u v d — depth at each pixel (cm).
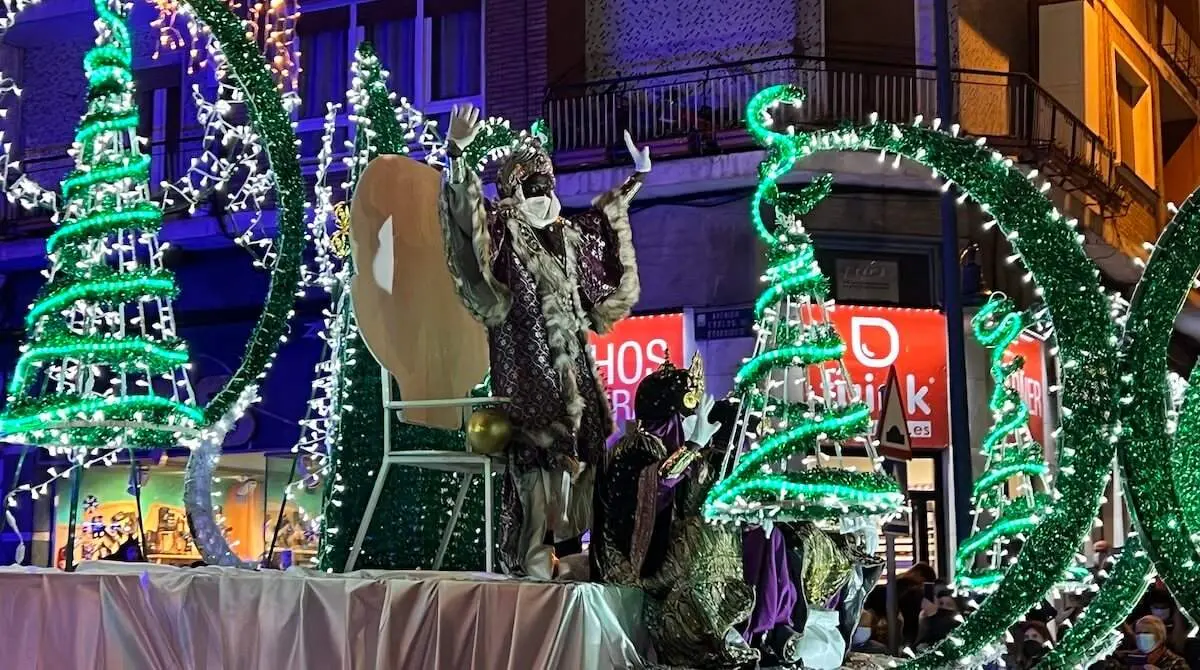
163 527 1477
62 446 486
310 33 1561
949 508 1431
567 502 437
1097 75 1692
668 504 417
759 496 377
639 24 1533
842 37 1492
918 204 1470
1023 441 544
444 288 507
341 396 498
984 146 324
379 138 536
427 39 1537
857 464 1284
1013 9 1625
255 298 1529
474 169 490
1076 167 1551
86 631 423
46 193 1039
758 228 407
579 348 458
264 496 1476
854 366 1425
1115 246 1689
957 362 1204
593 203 502
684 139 1427
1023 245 315
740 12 1504
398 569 494
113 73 469
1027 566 315
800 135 375
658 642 409
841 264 1454
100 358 450
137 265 467
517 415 440
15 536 1505
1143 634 727
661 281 1440
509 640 373
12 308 1659
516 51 1501
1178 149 2167
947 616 848
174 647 414
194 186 1517
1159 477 300
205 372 1527
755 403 404
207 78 1550
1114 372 304
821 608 462
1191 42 2170
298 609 401
